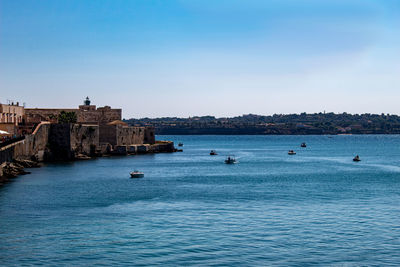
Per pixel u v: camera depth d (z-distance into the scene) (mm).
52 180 93688
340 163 161625
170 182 97125
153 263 43219
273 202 72875
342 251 46906
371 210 66438
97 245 48219
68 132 140500
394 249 47625
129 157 165000
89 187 85562
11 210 63688
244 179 105750
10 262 43156
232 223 57750
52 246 47750
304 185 95312
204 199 75062
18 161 112062
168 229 54625
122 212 63688
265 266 42688
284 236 52000
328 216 62031
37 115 164875
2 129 126438
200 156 188875
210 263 43344
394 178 110375
